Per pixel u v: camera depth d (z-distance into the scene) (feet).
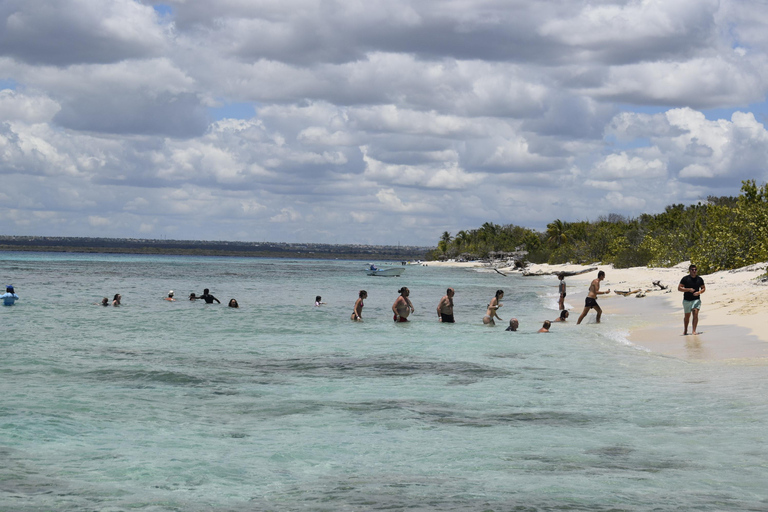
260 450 26.43
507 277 289.74
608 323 78.07
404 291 83.30
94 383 41.01
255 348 59.00
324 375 44.96
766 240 136.67
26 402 34.60
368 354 54.80
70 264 385.29
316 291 165.17
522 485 21.85
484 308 108.58
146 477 22.81
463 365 48.98
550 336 66.64
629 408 33.91
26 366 46.91
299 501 20.44
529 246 486.38
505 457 25.35
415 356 53.88
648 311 90.43
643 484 21.83
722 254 152.87
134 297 129.49
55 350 55.83
